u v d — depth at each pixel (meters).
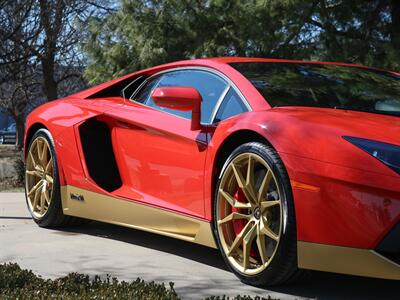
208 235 3.67
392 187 2.79
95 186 4.62
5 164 13.22
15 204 6.77
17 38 12.38
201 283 3.44
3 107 26.23
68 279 3.09
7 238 4.76
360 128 3.10
